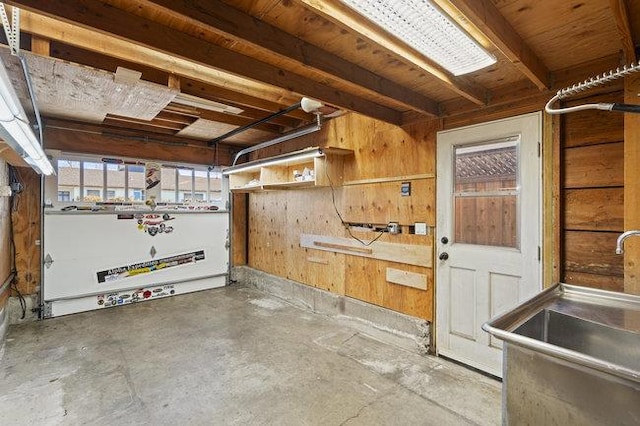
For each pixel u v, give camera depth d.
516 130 2.42
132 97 2.94
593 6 1.51
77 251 4.20
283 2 1.55
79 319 3.92
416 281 3.05
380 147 3.39
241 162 5.69
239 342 3.20
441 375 2.56
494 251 2.54
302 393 2.32
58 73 2.39
